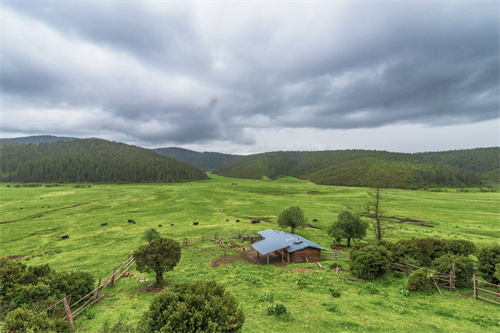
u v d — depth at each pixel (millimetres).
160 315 11953
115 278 25234
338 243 40000
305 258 31500
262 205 100062
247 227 58219
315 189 170500
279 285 22531
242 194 139250
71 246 44250
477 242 39812
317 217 73250
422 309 16828
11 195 121688
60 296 17516
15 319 12227
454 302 17781
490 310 16328
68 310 15383
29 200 108750
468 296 18797
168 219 71375
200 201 109688
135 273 27531
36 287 16562
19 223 66562
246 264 30047
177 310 11820
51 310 16031
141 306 18766
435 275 21156
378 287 21500
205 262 31125
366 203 47906
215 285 14367
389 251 26531
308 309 17156
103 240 48094
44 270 20109
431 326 14453
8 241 49594
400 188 165125
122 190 152500
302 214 48094
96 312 17875
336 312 16562
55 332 12133
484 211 85125
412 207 93750
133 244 43719
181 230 55500
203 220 69938
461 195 136125
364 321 15180
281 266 29156
